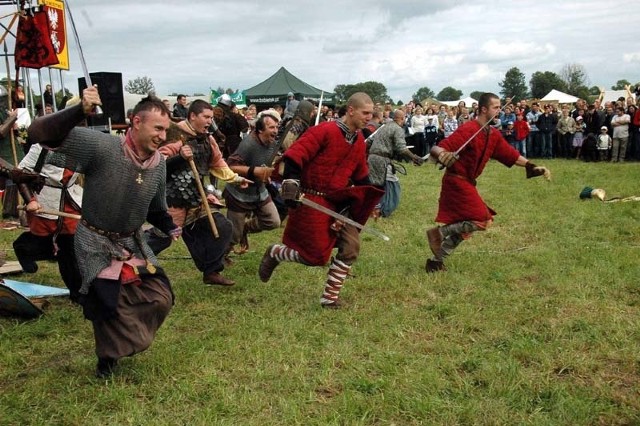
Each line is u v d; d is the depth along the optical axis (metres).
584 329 4.80
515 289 5.90
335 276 5.39
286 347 4.53
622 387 3.92
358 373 4.12
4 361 4.42
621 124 18.22
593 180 14.16
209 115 5.66
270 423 3.53
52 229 5.36
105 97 9.54
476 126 6.15
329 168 5.24
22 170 4.79
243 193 6.70
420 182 14.98
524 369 4.17
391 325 4.98
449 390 3.88
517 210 10.30
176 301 5.71
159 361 4.27
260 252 7.64
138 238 4.06
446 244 6.41
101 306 3.88
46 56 9.45
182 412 3.68
